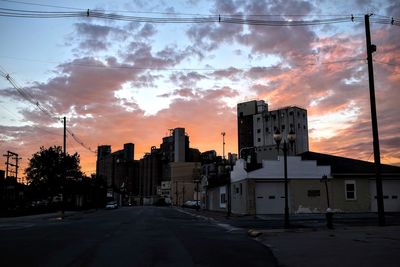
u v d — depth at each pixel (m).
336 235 19.19
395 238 17.33
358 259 12.46
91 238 19.66
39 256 13.50
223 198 54.53
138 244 17.12
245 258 13.47
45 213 55.03
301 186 40.94
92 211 66.06
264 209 40.78
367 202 41.22
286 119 106.56
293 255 13.97
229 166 47.31
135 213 57.38
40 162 66.38
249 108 118.75
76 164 69.31
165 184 163.25
